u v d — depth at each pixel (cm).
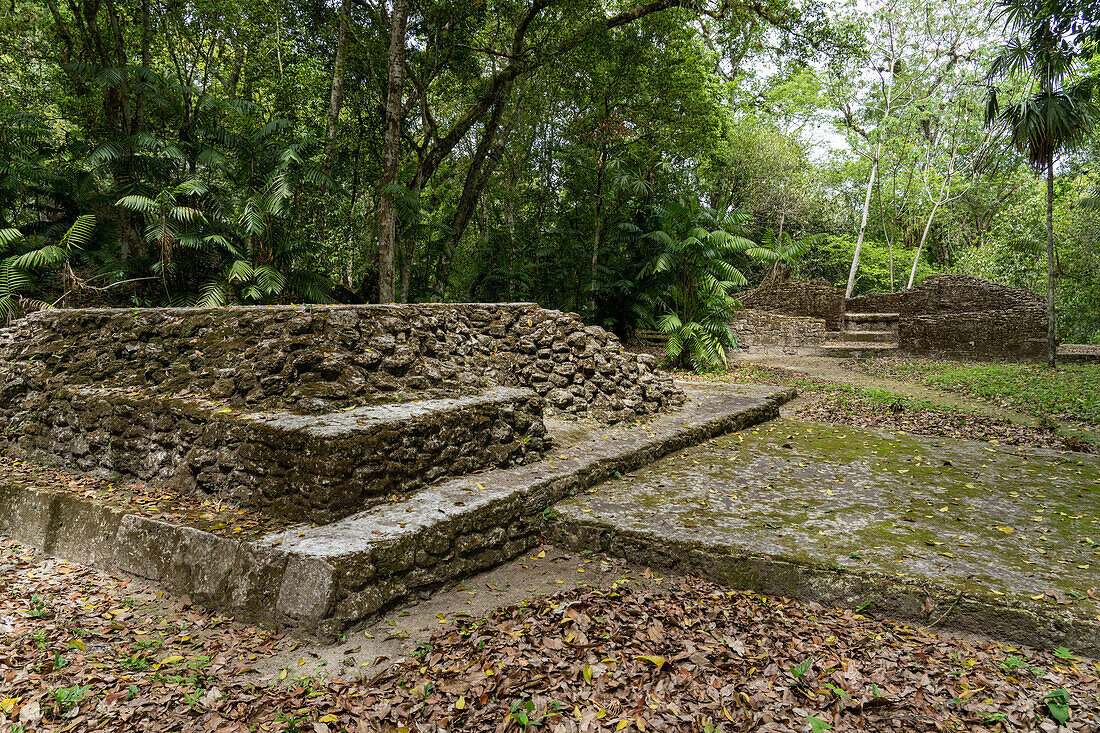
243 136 1339
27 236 1245
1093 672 283
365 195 1669
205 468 448
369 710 267
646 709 259
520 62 1448
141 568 403
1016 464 598
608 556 425
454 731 253
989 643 313
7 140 1320
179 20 1413
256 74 1538
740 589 374
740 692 265
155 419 491
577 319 768
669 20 1531
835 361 1672
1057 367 1386
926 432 790
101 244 1319
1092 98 1288
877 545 385
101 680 294
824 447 673
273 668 304
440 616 350
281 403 451
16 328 699
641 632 315
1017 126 1297
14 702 276
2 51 1471
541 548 449
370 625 336
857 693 265
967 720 251
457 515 392
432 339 587
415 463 437
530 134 1914
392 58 1182
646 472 568
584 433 644
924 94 2225
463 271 2069
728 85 2305
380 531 361
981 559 364
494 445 508
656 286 1588
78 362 611
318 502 379
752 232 2517
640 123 1744
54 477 533
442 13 1351
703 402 861
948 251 2878
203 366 515
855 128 2372
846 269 2881
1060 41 1017
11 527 499
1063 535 405
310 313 488
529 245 1972
